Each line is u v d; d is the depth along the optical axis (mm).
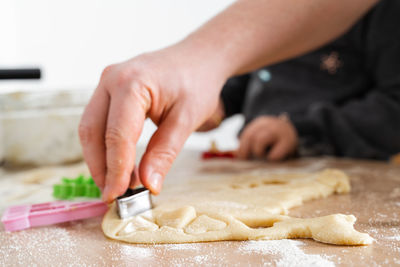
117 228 620
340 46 1615
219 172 1174
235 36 745
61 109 1277
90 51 3193
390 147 1397
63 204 758
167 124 671
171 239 566
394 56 1446
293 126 1551
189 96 678
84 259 523
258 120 1486
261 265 471
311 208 710
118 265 497
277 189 785
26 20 3119
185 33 3184
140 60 676
